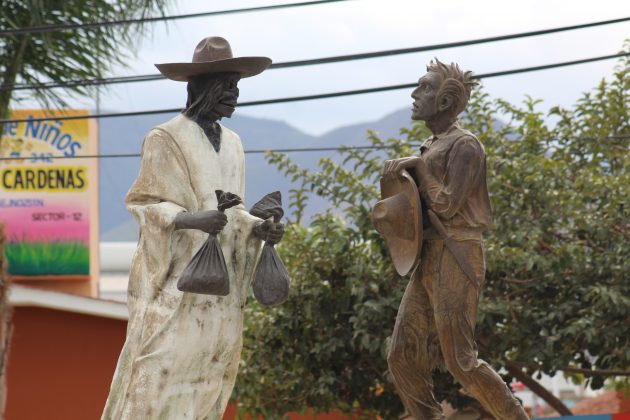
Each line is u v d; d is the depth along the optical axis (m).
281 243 15.87
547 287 14.91
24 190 34.47
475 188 8.20
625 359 14.59
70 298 19.56
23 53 16.55
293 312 15.59
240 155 8.82
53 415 19.64
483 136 16.11
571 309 14.59
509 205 15.17
